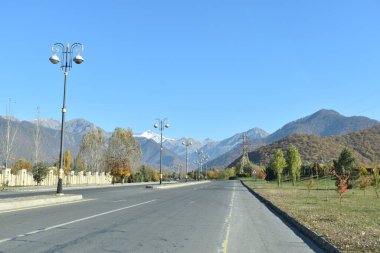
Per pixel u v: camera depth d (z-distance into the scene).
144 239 13.11
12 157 73.94
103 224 16.59
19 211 21.00
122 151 101.31
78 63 30.03
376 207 27.06
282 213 23.38
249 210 26.41
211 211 24.34
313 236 14.41
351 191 53.12
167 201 32.31
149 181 123.56
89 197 35.31
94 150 108.88
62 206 24.94
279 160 72.81
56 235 13.36
